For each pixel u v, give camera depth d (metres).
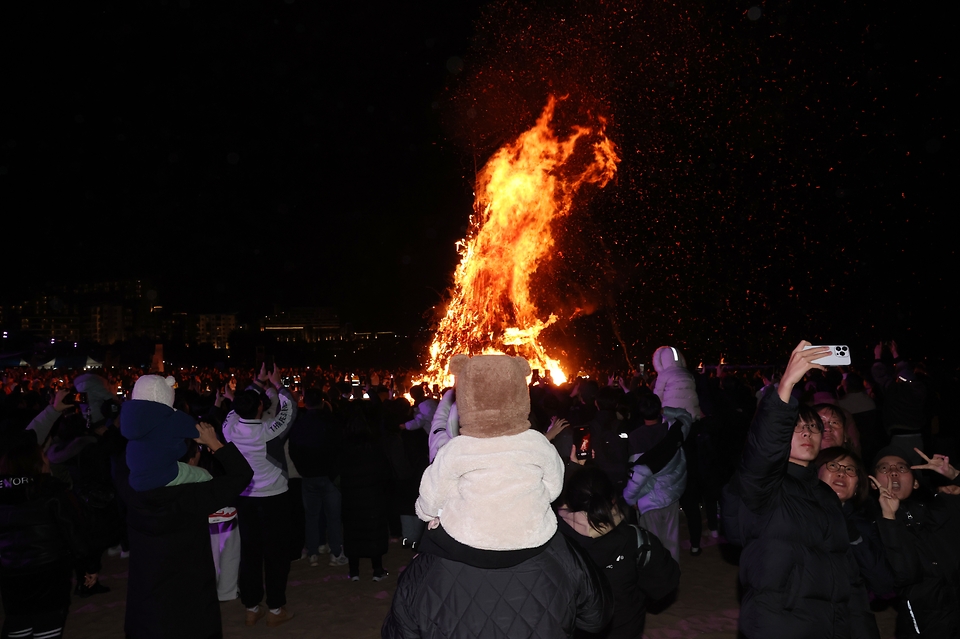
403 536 7.58
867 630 3.17
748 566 3.04
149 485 3.45
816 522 2.98
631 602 3.43
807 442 3.13
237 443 5.66
